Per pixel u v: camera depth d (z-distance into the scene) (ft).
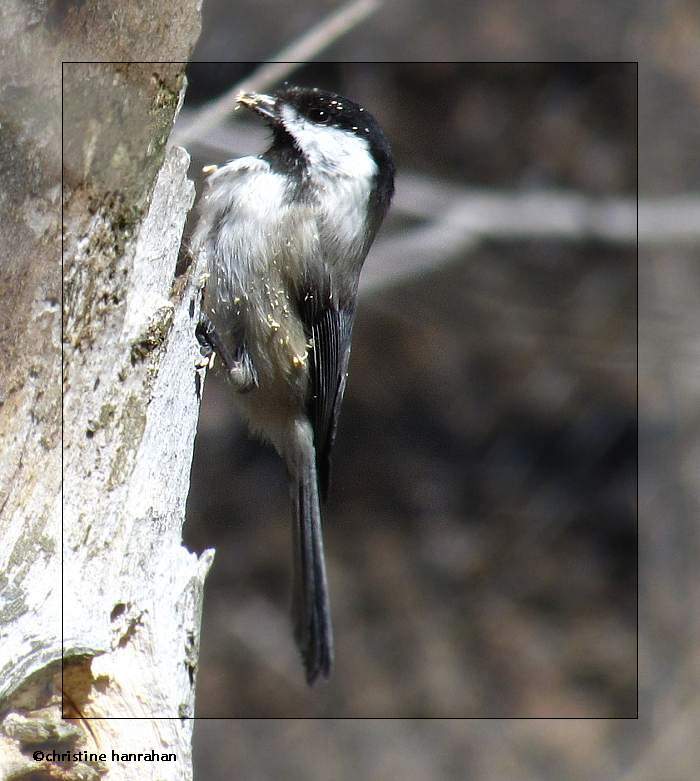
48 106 14.46
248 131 29.68
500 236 44.16
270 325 20.35
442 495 48.39
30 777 13.98
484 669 44.52
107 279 15.19
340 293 21.31
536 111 44.68
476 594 46.34
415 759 41.11
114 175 14.93
